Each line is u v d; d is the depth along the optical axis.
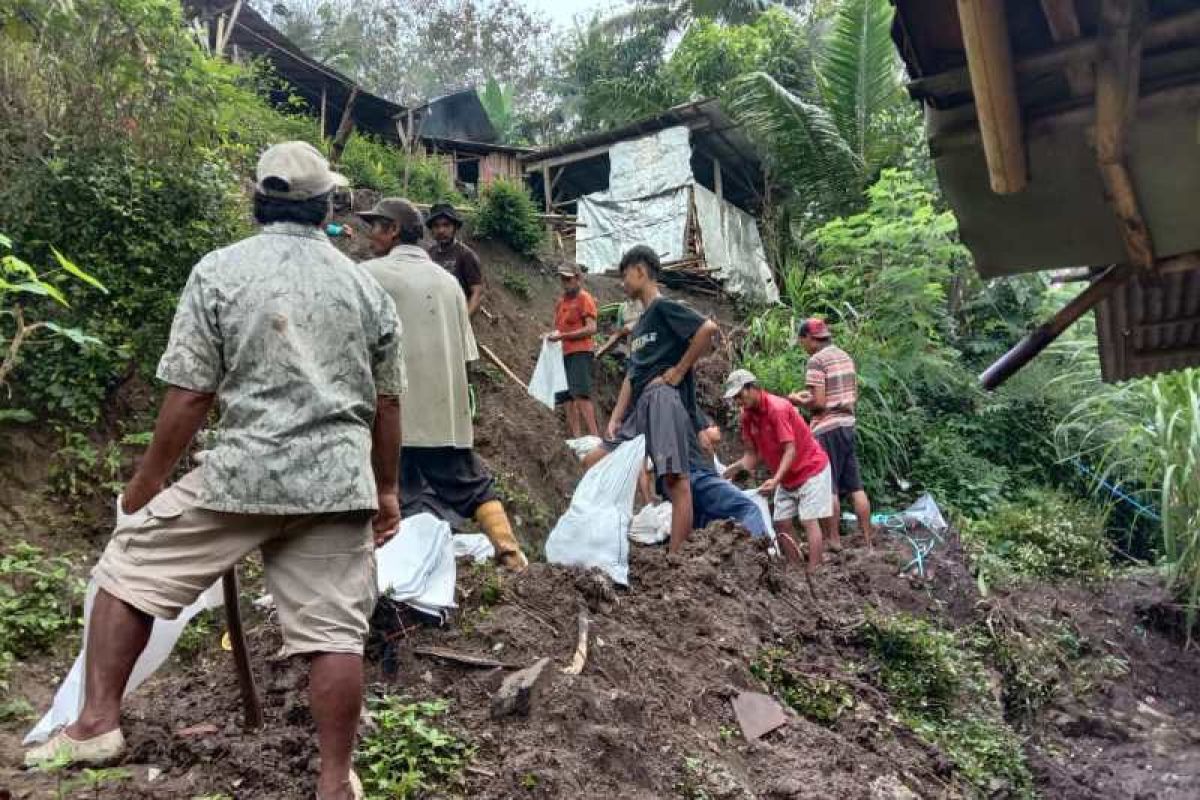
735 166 16.97
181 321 2.43
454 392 4.27
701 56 17.75
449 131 20.09
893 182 11.93
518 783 2.96
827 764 3.96
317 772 2.81
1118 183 2.86
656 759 3.45
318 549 2.46
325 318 2.53
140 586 2.46
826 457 6.86
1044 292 12.56
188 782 2.77
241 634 2.93
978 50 2.60
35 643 4.02
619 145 15.30
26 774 2.76
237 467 2.37
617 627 4.18
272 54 13.59
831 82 14.73
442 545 3.81
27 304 5.05
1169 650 8.02
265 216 2.63
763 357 11.20
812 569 6.60
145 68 5.62
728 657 4.47
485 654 3.64
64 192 5.27
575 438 8.66
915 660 5.52
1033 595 8.08
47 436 4.91
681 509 5.20
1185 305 4.78
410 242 4.40
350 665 2.42
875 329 11.27
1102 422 10.21
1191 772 6.03
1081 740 6.52
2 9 5.24
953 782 4.61
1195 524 8.09
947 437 10.82
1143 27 2.57
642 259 5.34
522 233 11.78
